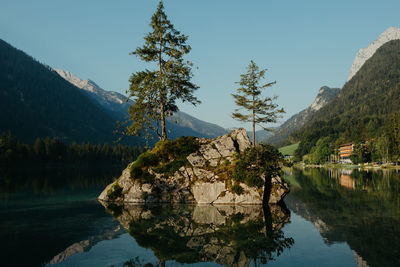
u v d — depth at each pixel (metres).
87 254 11.70
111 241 13.64
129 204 27.42
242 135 35.66
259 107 43.06
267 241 13.76
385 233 15.16
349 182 49.59
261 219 19.34
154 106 36.12
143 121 35.53
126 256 11.43
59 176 75.50
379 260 10.92
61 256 11.41
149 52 34.78
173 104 37.75
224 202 27.45
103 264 10.46
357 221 18.42
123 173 31.34
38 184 48.97
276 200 27.56
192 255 11.58
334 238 14.27
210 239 14.03
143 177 29.75
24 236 14.59
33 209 23.59
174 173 29.81
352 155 141.62
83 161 165.38
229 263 10.61
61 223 17.94
